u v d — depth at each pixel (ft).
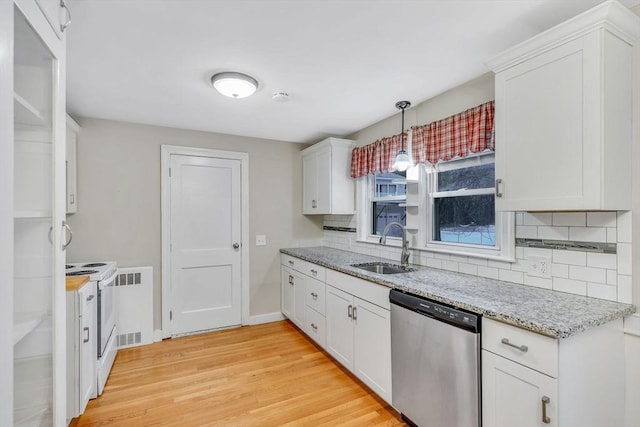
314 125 10.99
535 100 5.16
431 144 8.32
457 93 7.79
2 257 2.46
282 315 13.12
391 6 4.80
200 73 7.00
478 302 5.19
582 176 4.61
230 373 8.60
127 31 5.40
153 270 10.86
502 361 4.63
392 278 7.12
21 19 2.88
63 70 3.77
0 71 2.43
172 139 11.25
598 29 4.45
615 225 5.12
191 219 11.53
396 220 10.36
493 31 5.45
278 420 6.63
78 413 6.51
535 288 6.15
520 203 5.40
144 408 7.02
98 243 10.19
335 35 5.56
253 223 12.64
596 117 4.47
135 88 7.80
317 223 13.76
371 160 10.57
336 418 6.69
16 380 3.12
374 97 8.39
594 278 5.37
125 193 10.56
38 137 3.50
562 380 4.04
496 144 5.79
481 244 7.63
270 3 4.72
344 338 8.49
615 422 4.80
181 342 10.77
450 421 5.32
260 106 9.07
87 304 6.93
